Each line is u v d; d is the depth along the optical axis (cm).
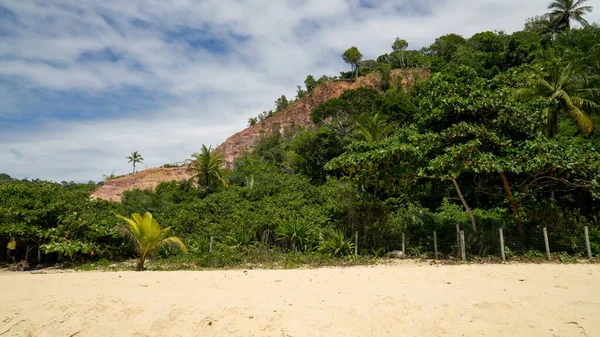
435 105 1558
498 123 1453
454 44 6469
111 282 903
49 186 2008
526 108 1452
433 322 576
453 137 1409
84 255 1638
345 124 3872
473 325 573
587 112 2142
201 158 3578
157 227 1359
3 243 1648
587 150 1328
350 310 601
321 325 570
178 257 1591
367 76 6294
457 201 2138
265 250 1569
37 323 630
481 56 4747
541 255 1280
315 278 914
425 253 1416
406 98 4206
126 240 1694
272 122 6562
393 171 1454
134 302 658
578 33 4341
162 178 5234
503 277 875
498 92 1434
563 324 577
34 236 1631
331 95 6225
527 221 1491
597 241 1319
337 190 1986
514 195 1570
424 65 6216
